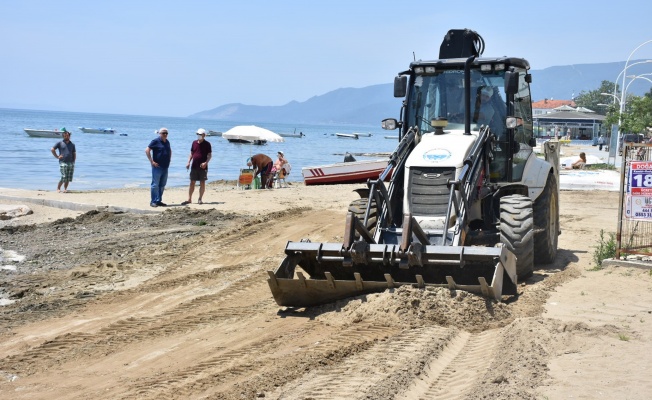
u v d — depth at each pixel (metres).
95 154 48.53
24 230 15.65
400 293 7.97
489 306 7.86
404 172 9.38
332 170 27.42
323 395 5.64
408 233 8.05
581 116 84.44
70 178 22.55
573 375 5.94
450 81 10.49
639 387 5.65
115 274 11.29
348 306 8.16
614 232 14.16
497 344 6.93
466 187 8.86
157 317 8.55
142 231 15.19
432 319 7.63
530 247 9.29
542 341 6.83
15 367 6.80
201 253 12.66
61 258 12.70
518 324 7.34
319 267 9.01
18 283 10.77
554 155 11.87
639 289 8.99
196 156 18.80
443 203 8.91
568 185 24.12
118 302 9.45
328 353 6.73
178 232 14.93
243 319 8.32
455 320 7.62
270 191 22.92
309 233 14.15
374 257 8.27
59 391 6.12
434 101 10.55
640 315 7.85
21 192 21.84
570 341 6.84
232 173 38.75
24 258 12.70
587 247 12.73
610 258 10.58
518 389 5.55
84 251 13.23
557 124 87.25
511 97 10.30
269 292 9.67
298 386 5.88
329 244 8.47
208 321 8.28
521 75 10.99
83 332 7.99
